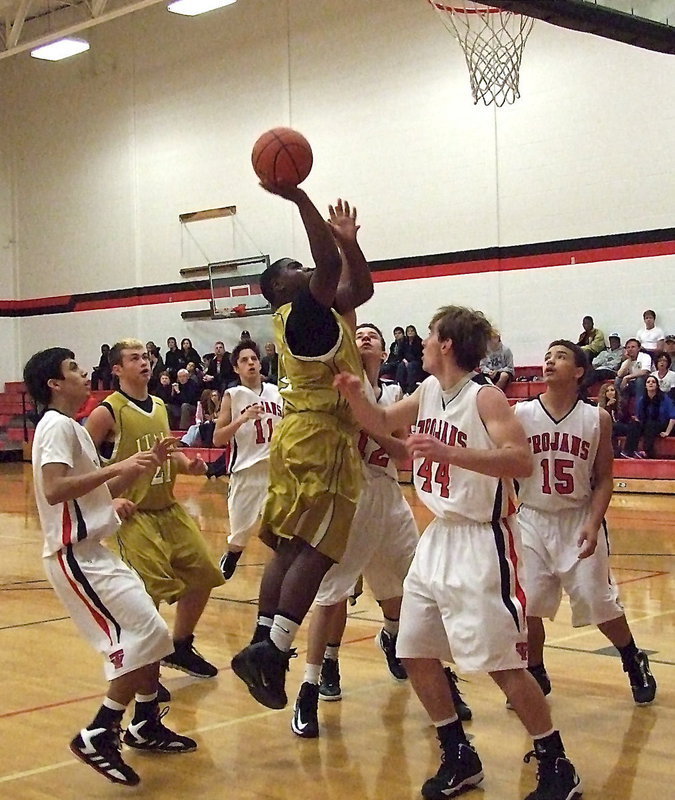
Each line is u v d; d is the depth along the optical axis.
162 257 18.47
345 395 3.25
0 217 20.81
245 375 6.91
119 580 3.46
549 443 4.15
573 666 4.84
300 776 3.46
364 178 15.62
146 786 3.41
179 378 16.69
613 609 4.13
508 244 14.21
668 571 7.31
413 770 3.50
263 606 3.56
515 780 3.38
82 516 3.44
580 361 4.13
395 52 15.18
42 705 4.40
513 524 3.25
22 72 20.42
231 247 17.48
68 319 20.12
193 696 4.49
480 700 4.32
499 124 14.20
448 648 3.30
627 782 3.32
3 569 8.27
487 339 3.26
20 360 21.05
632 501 11.27
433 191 14.91
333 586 4.02
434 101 14.82
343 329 3.52
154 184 18.47
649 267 13.01
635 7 7.27
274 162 3.30
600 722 3.98
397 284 15.34
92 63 19.19
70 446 3.43
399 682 4.64
